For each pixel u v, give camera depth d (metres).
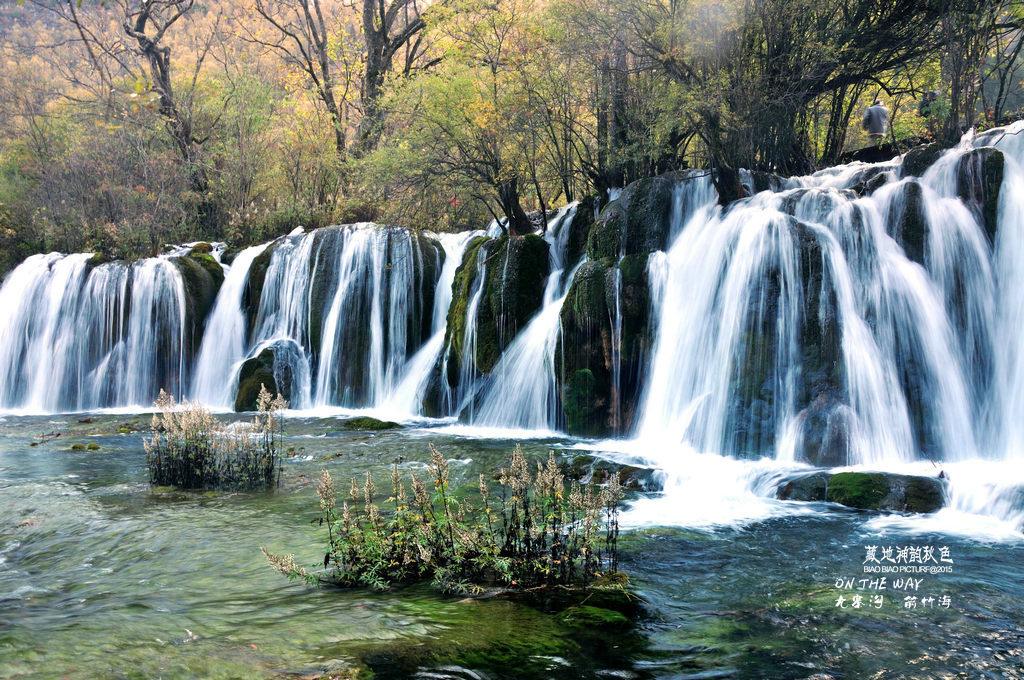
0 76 36.91
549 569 5.83
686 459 11.09
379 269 19.52
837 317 11.01
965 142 13.12
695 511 8.45
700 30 14.24
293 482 9.96
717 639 4.91
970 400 10.84
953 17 14.50
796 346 11.19
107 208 28.75
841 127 18.72
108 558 6.80
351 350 19.39
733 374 11.71
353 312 19.52
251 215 27.62
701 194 14.68
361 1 35.25
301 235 21.12
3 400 21.08
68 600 5.58
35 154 34.41
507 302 16.09
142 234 26.44
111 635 4.57
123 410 19.97
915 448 10.60
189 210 30.12
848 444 10.28
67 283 21.34
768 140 16.53
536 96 17.38
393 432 14.58
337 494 9.24
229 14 35.34
